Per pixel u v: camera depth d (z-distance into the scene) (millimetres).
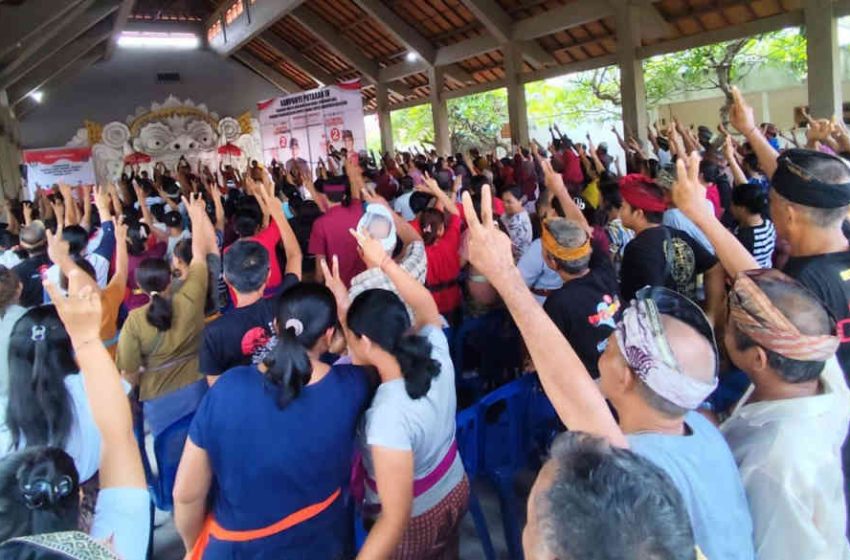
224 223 4664
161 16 18141
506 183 6203
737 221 2822
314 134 12906
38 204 7078
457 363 3109
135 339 2367
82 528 1013
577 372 1074
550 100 19453
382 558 1381
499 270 1128
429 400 1492
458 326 3225
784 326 1042
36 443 1410
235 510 1376
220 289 3010
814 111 7590
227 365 2031
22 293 3250
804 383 1083
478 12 11234
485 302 3113
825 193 1388
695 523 958
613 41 10812
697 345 979
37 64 11117
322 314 1419
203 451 1358
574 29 10945
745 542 988
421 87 16031
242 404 1334
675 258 2307
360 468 1679
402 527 1416
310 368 1357
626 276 2344
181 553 2357
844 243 1463
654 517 593
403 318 1467
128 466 1204
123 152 17609
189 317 2424
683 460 980
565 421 1074
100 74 17531
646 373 982
